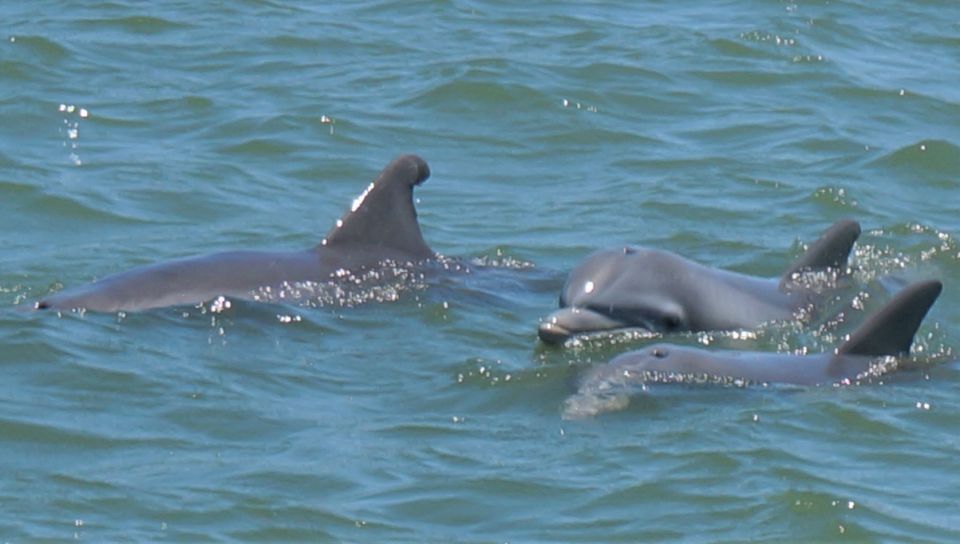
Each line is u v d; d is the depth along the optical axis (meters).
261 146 81.62
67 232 71.12
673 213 74.69
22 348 56.50
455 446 51.28
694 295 63.00
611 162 81.44
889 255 69.12
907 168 80.38
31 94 86.25
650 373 56.00
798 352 60.59
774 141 83.69
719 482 48.84
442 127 84.75
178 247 69.88
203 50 93.94
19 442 50.53
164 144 81.62
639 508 47.47
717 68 92.94
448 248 70.38
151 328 59.59
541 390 55.53
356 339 60.03
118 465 49.50
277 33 96.62
